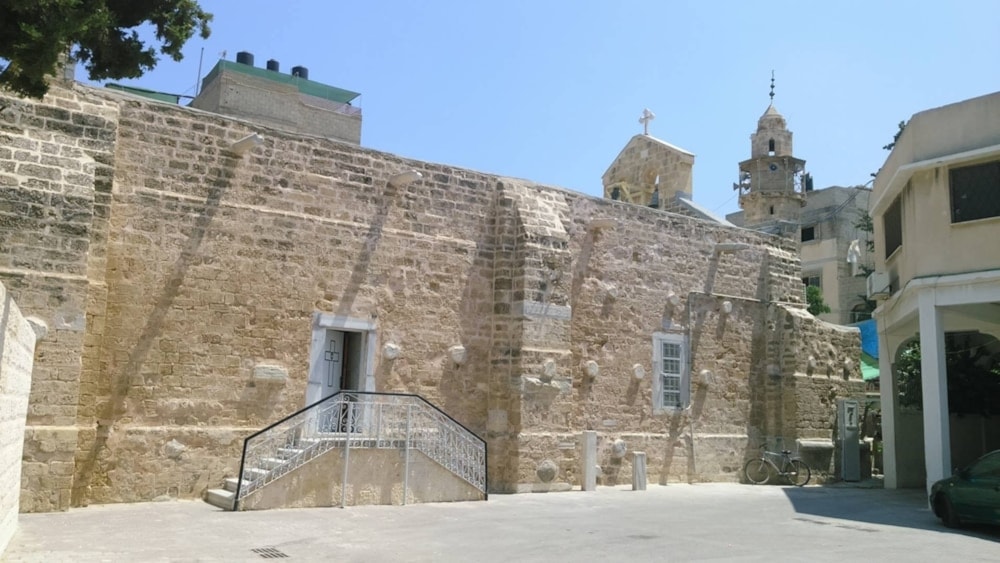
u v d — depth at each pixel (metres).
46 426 11.29
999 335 18.48
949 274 14.84
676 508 14.20
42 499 11.17
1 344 7.52
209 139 13.90
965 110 14.98
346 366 15.17
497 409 16.31
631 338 18.86
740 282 21.36
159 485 12.82
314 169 14.91
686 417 19.62
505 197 17.08
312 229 14.71
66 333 11.56
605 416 18.16
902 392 21.94
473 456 14.53
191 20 9.15
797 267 22.77
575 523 11.88
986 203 14.64
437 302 16.06
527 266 16.53
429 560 8.75
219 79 25.28
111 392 12.58
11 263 11.32
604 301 18.48
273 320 14.15
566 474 16.58
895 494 17.81
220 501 12.41
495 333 16.67
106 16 7.93
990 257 14.37
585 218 18.45
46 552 8.36
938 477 14.42
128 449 12.62
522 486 15.84
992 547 10.73
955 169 15.12
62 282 11.62
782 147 34.75
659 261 19.70
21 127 11.85
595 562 8.90
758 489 18.56
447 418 14.45
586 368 17.84
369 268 15.28
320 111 27.48
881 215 18.73
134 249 13.00
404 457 13.54
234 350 13.73
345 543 9.59
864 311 37.19
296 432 14.04
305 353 14.41
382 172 15.70
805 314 22.02
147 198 13.20
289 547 9.23
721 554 9.57
